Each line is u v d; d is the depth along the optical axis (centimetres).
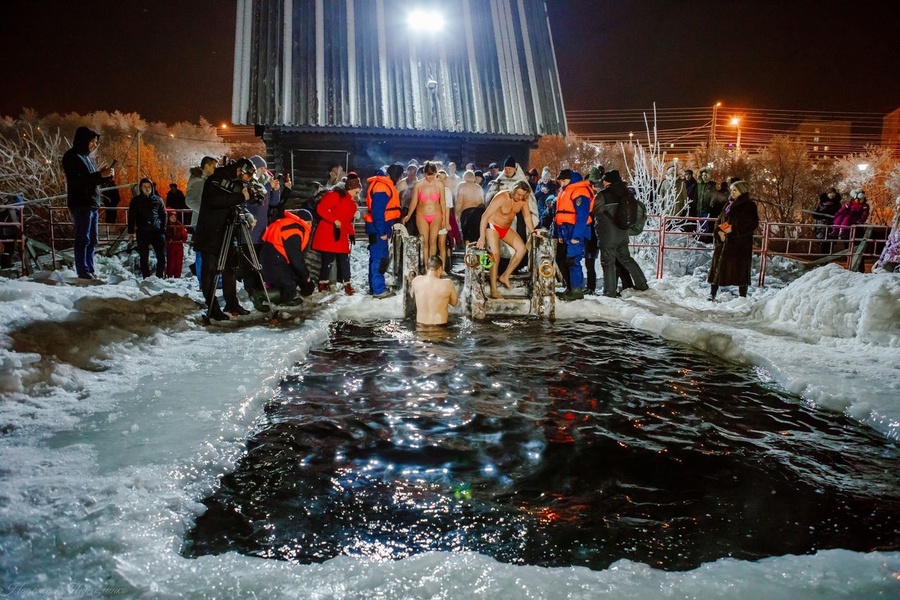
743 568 271
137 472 339
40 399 451
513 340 727
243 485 359
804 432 458
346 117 1658
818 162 4219
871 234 1456
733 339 679
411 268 852
